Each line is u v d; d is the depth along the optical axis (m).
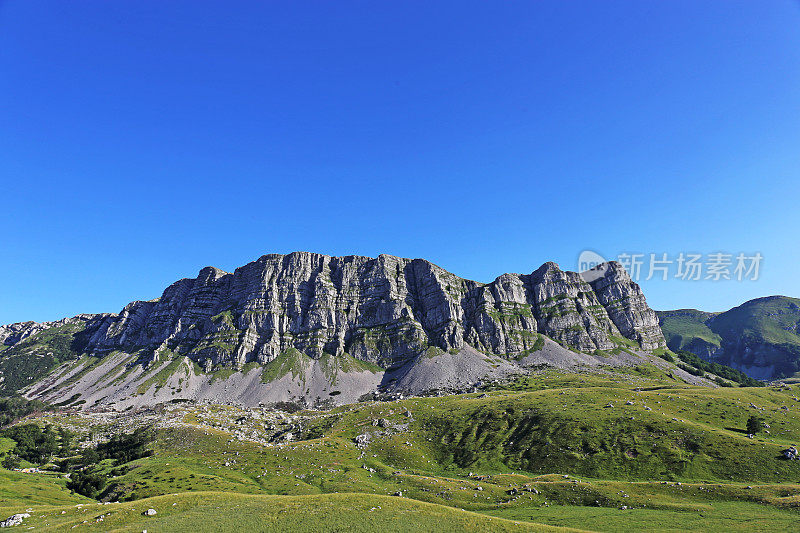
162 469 136.38
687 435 125.31
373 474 132.12
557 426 147.75
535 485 103.19
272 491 115.69
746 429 132.38
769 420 137.38
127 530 65.81
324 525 66.69
